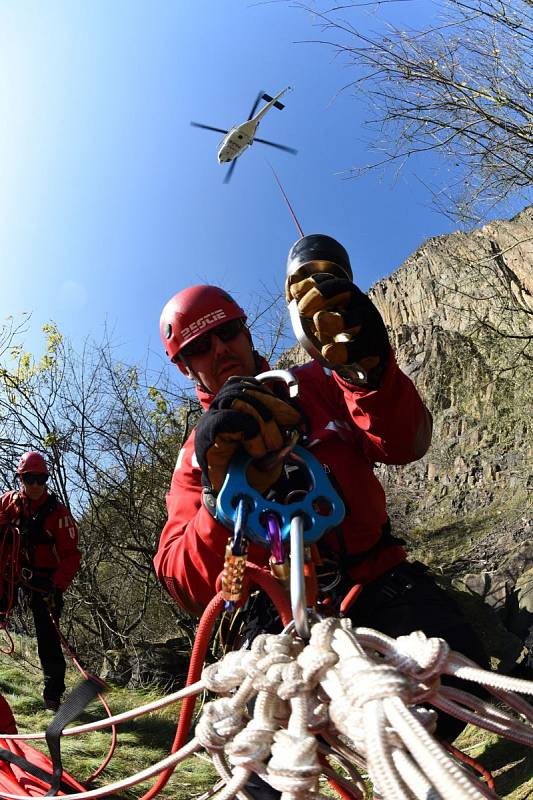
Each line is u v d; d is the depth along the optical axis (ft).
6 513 17.40
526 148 22.89
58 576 17.25
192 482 6.08
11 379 34.14
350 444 5.95
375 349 4.30
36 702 19.13
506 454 66.69
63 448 33.73
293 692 3.10
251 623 5.75
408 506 69.05
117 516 34.22
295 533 3.64
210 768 14.23
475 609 21.45
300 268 4.38
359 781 4.07
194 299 6.55
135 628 33.45
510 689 2.76
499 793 10.26
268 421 3.88
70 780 7.54
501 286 31.60
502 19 21.66
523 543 41.70
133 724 17.71
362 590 5.97
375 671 2.74
